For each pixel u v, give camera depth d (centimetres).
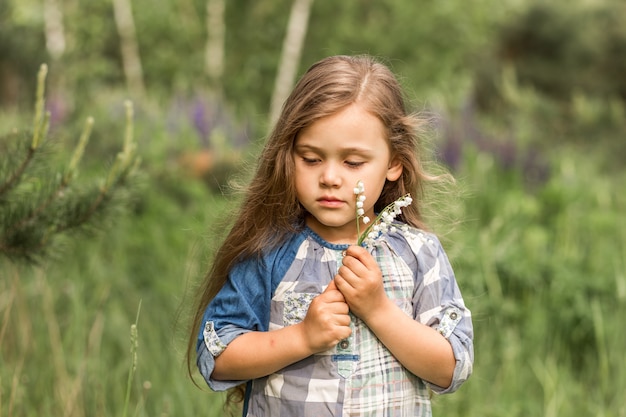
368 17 1309
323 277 195
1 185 247
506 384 379
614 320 423
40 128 247
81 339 357
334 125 184
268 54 1254
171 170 625
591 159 1134
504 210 577
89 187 268
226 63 1265
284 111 198
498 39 1881
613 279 447
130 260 500
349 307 187
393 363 191
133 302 438
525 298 439
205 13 1273
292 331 186
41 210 254
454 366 190
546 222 607
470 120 818
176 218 546
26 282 388
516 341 411
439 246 206
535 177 745
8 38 625
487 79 1700
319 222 200
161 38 1260
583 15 1948
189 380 331
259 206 202
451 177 230
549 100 1672
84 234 271
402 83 231
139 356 362
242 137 799
